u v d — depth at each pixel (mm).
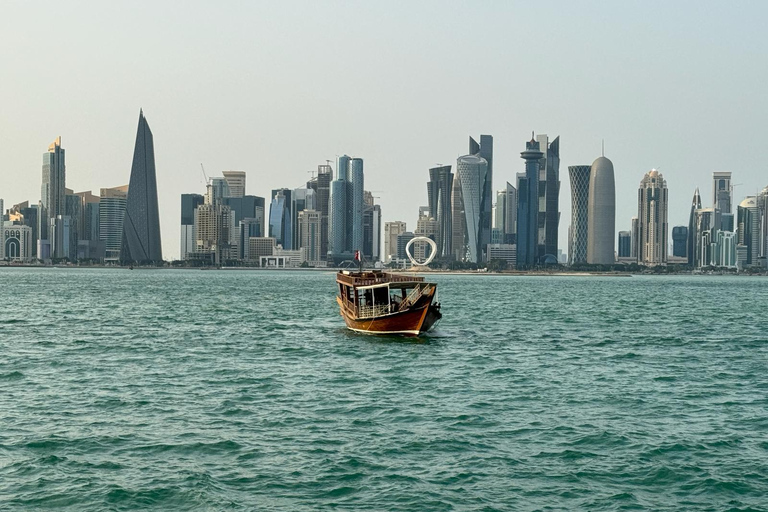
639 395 68000
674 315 167750
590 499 41344
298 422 57188
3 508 39812
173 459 47562
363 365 84688
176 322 140625
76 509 39812
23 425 55719
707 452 49562
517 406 63125
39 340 108812
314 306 192000
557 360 89562
